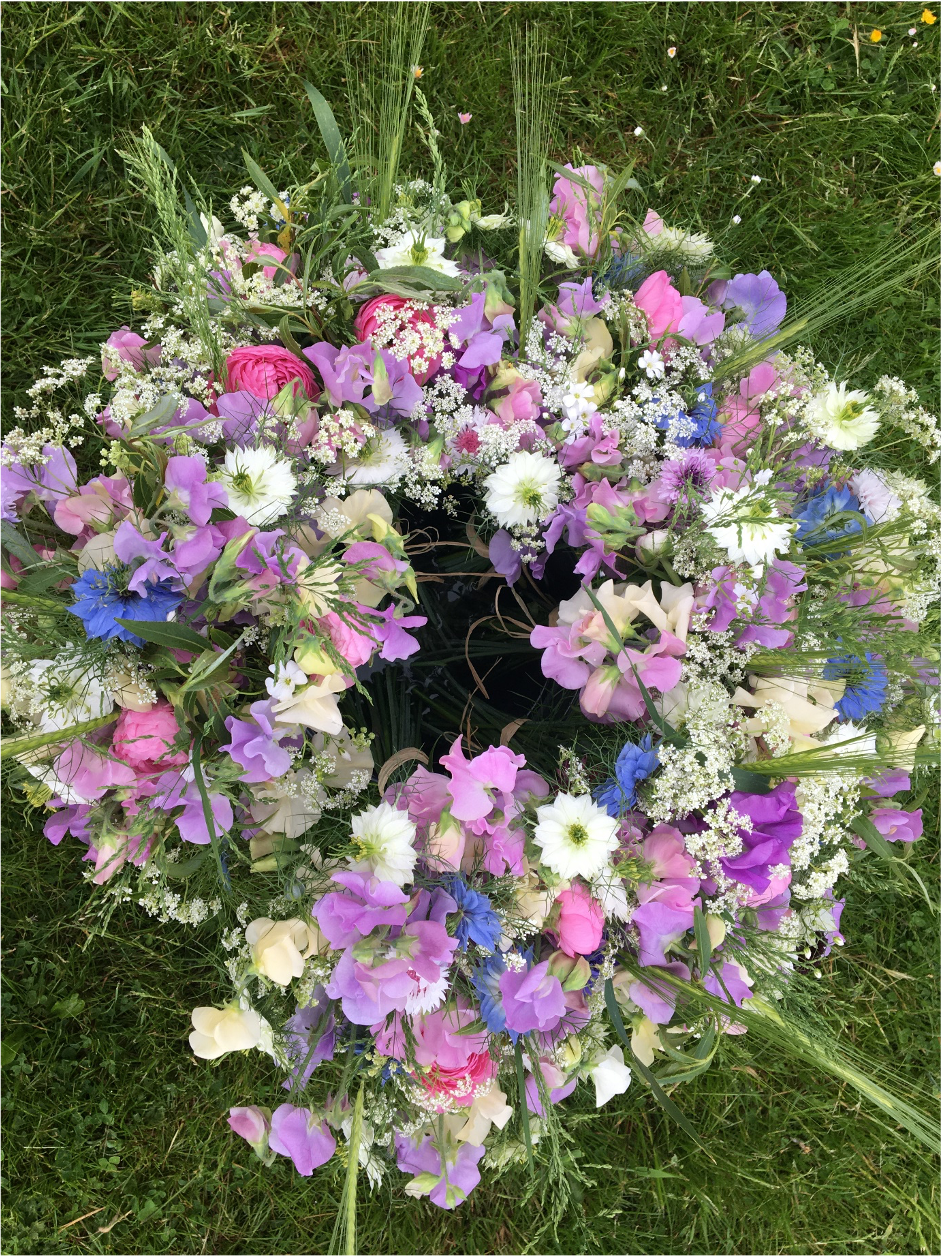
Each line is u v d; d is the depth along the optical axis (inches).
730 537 35.2
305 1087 41.9
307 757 39.4
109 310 71.1
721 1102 74.2
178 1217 69.1
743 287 45.9
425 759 40.4
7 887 67.9
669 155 79.2
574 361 39.8
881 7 81.9
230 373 36.9
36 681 34.9
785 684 40.3
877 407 45.7
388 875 34.6
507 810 37.0
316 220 43.6
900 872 55.7
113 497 35.6
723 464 39.5
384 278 37.6
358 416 37.5
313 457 36.6
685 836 35.9
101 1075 68.9
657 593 41.3
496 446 38.0
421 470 38.0
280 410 35.9
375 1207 68.4
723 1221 73.4
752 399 43.3
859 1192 76.2
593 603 38.0
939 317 80.6
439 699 48.1
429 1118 39.9
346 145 59.4
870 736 38.1
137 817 35.8
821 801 38.2
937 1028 77.4
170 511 33.6
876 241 79.2
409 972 34.6
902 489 45.6
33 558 35.1
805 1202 75.3
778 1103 75.4
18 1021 68.0
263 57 74.4
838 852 42.9
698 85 79.7
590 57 78.5
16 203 70.7
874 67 81.6
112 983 69.2
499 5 76.5
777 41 80.6
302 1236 69.4
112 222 71.7
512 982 36.2
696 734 35.4
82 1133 68.3
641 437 38.0
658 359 38.0
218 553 33.5
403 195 45.8
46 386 37.0
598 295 42.0
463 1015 37.9
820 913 44.5
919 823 45.4
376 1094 39.9
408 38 73.3
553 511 39.7
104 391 57.3
